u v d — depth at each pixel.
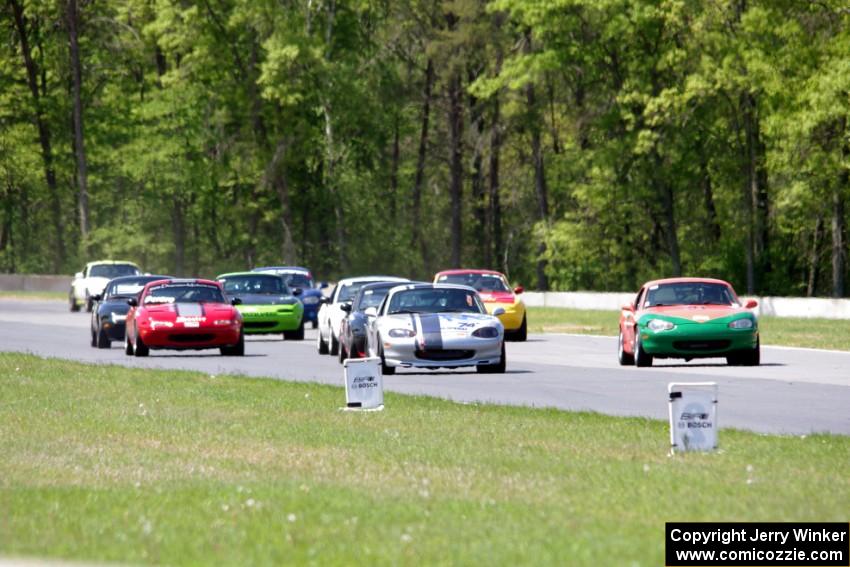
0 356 100.25
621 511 34.25
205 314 106.19
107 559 28.12
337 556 28.12
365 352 95.69
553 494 37.19
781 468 42.25
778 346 116.50
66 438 52.19
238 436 52.53
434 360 86.19
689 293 95.44
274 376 85.31
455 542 29.66
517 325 128.25
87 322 165.50
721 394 70.94
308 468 43.19
